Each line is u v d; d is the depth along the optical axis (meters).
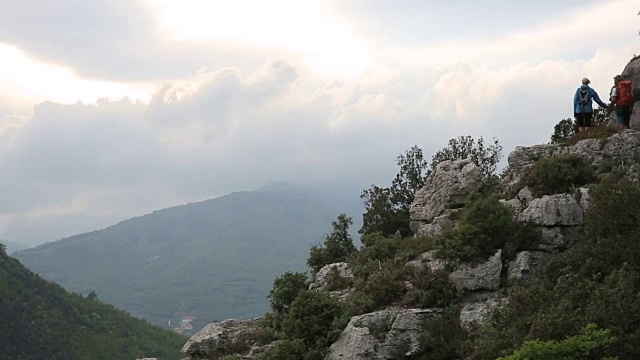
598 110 42.66
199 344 36.16
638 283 22.92
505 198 33.97
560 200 30.17
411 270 32.62
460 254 30.52
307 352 30.86
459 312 29.38
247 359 34.00
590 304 22.00
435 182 39.28
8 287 133.25
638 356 20.70
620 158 32.88
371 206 49.41
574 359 20.19
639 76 37.53
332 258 44.19
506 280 29.61
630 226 25.92
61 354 124.81
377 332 29.50
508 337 23.33
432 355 28.45
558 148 35.66
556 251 29.41
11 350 116.50
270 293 38.16
